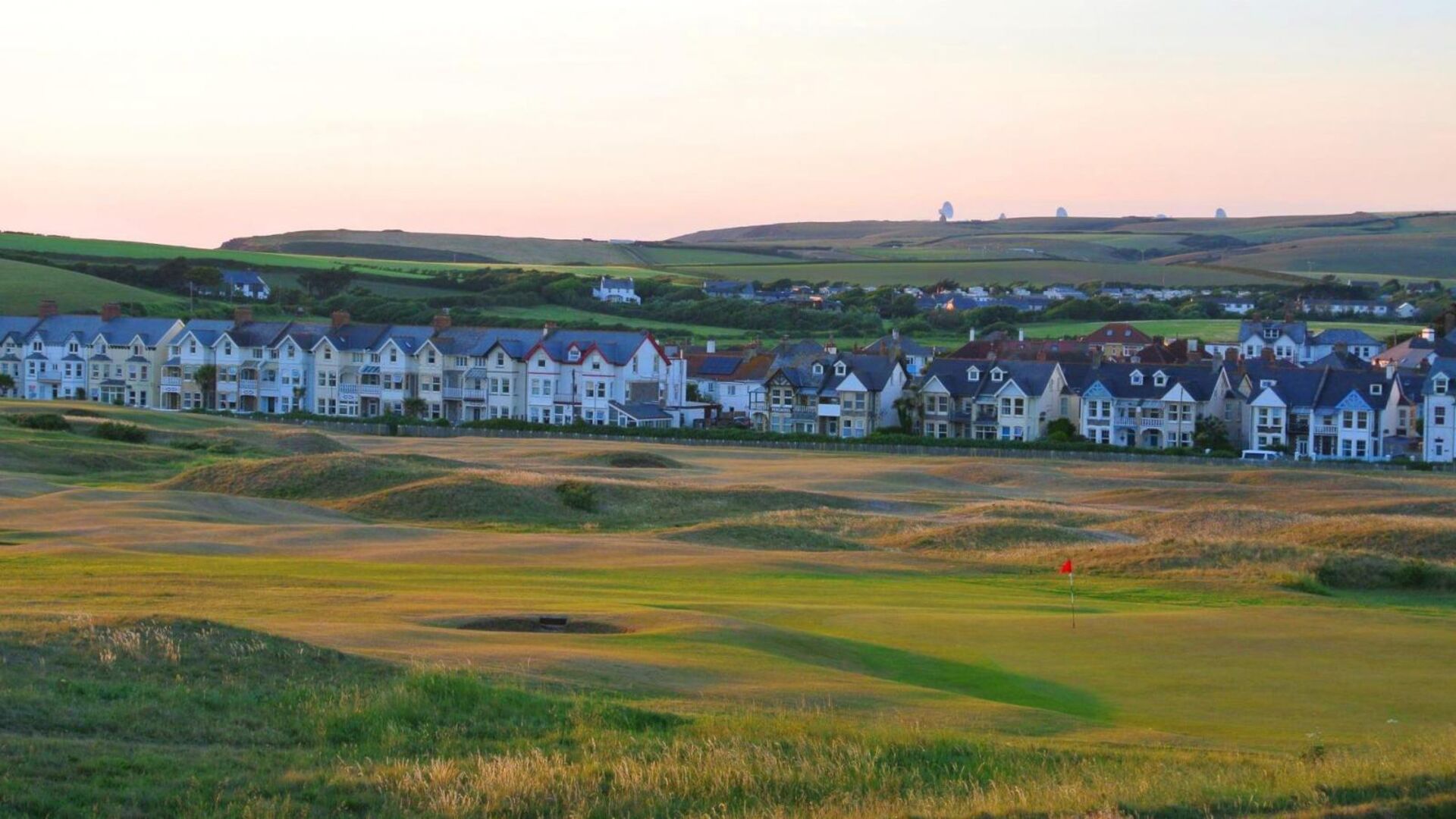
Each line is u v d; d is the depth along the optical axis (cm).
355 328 18238
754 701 3222
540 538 7081
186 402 18375
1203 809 2445
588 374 16738
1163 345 19000
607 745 2781
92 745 2611
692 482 10744
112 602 4184
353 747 2764
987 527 7825
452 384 17312
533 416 16925
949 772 2700
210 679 3069
